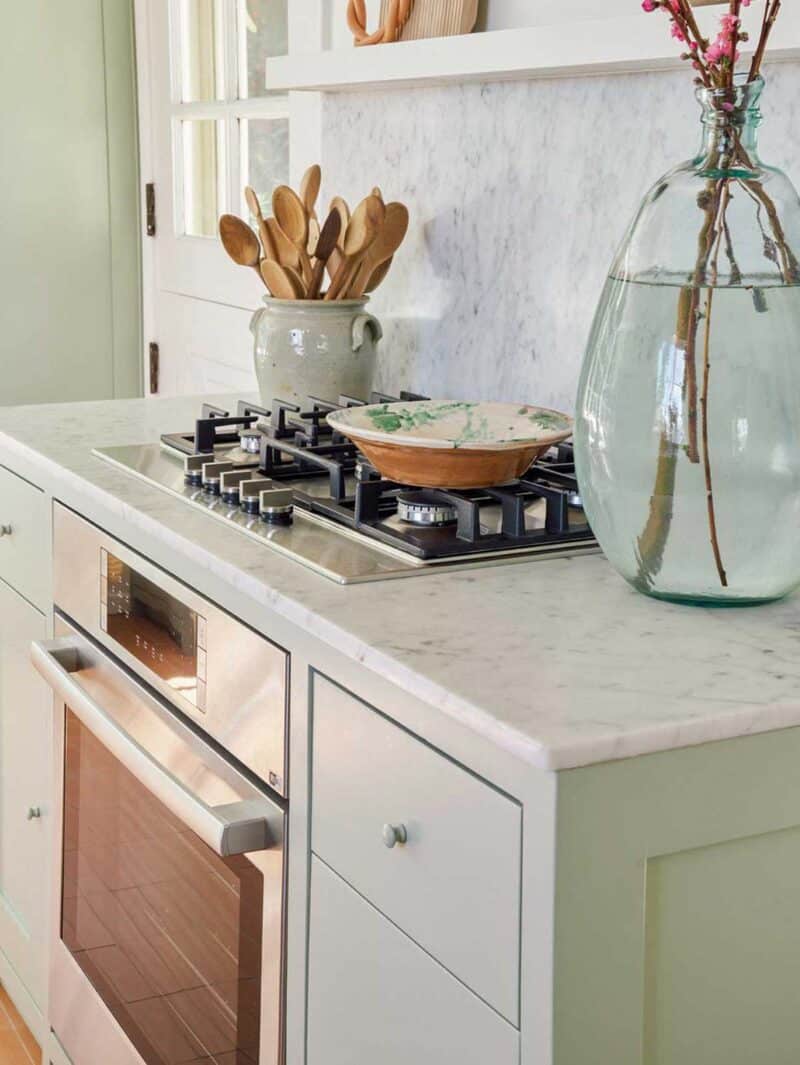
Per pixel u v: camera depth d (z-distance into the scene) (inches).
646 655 45.6
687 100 68.1
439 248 88.0
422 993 45.9
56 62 135.9
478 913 42.7
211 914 60.4
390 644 46.3
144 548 65.7
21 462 82.3
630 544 49.6
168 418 89.7
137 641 67.3
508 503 58.7
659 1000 42.7
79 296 141.0
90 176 139.1
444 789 43.9
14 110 135.4
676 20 48.9
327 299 84.3
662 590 50.2
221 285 124.6
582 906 40.0
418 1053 46.5
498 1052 42.3
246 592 54.3
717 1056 44.1
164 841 64.7
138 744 62.8
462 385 87.0
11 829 89.4
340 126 97.9
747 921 43.6
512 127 80.4
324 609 49.9
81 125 137.9
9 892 90.5
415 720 45.1
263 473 68.6
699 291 46.5
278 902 54.9
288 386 84.1
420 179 89.2
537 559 56.9
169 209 133.1
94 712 67.0
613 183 73.4
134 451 77.3
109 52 137.7
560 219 77.4
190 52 127.3
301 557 55.9
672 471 47.6
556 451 72.9
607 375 48.9
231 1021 59.0
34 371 140.9
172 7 128.3
